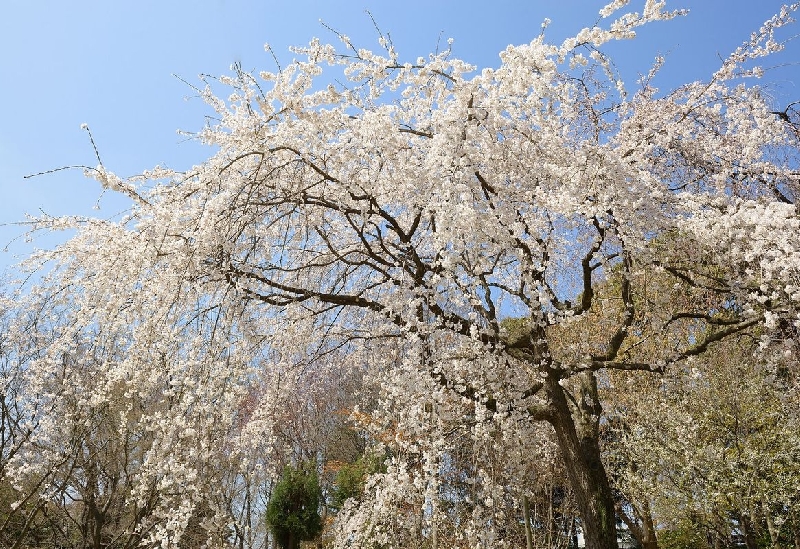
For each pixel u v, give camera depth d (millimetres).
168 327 4375
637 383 9977
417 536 5492
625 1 4629
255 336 5168
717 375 9414
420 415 5250
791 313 4914
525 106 5121
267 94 4914
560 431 5875
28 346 6176
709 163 6750
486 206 4777
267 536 12594
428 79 5531
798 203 6508
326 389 11156
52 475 7031
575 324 7762
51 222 4984
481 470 5008
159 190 4863
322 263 6152
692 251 5918
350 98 5277
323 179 5320
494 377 5262
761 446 9430
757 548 10312
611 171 4941
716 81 6469
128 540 6953
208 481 4605
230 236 4785
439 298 5523
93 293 4754
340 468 13188
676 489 9797
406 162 5387
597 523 5535
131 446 7781
